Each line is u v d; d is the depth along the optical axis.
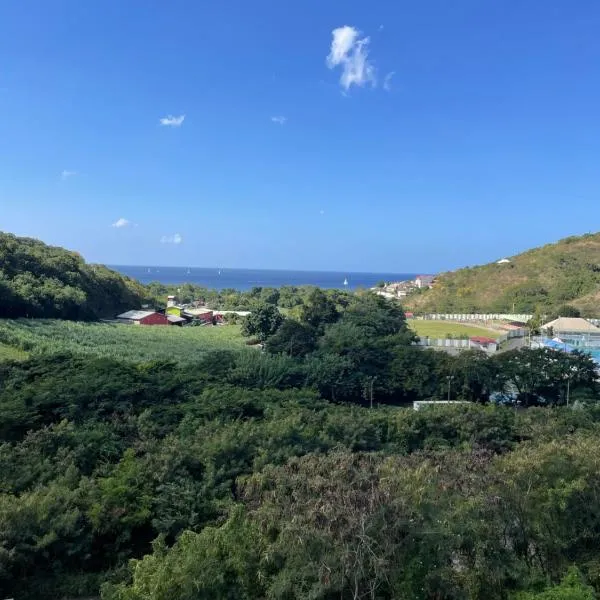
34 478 27.02
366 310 95.12
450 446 39.41
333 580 14.93
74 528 22.75
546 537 18.44
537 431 38.50
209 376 52.59
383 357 65.12
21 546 21.05
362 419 40.09
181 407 40.88
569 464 20.45
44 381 43.44
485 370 60.22
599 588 18.08
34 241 125.19
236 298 169.12
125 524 24.16
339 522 15.69
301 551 15.38
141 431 35.16
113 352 72.00
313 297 101.38
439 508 17.06
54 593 21.73
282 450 31.12
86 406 39.59
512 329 106.94
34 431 33.84
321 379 60.59
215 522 24.73
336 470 19.81
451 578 16.17
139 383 43.62
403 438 40.69
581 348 75.75
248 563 16.25
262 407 43.47
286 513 17.09
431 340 88.56
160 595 14.98
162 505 25.17
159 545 17.91
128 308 136.12
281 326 82.12
